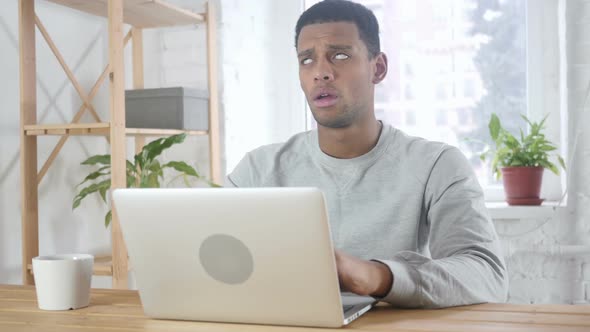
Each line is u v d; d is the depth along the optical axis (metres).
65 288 1.08
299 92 2.85
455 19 2.71
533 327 0.89
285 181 1.58
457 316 0.98
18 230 2.17
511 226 2.48
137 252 0.98
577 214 2.43
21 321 1.01
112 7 1.97
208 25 2.42
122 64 2.01
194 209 0.91
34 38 2.09
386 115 2.80
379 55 1.44
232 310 0.95
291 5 2.84
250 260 0.91
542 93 2.59
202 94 2.40
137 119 2.35
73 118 2.34
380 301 1.08
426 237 1.49
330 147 1.51
